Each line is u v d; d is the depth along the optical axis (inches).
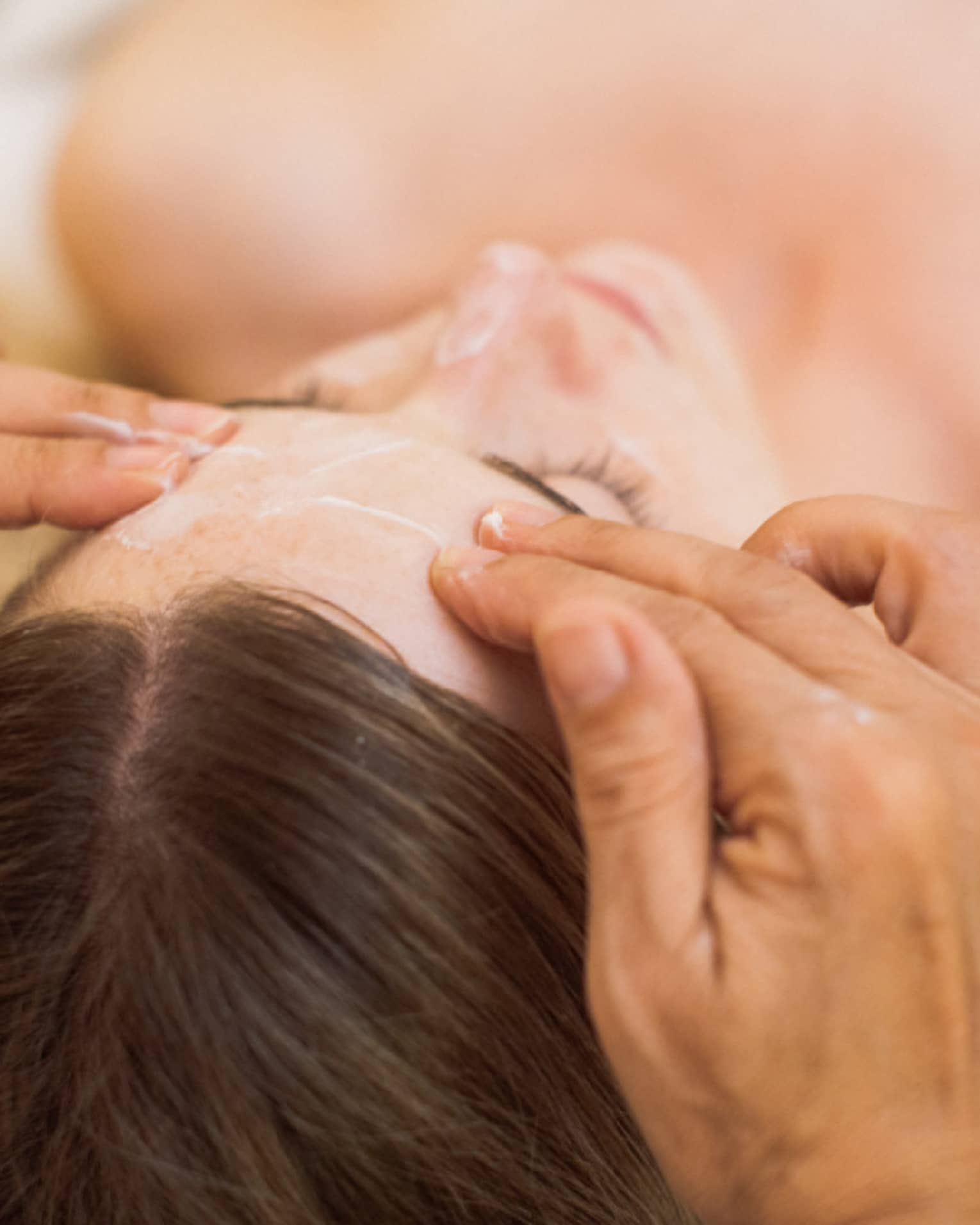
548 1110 19.0
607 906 14.6
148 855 16.6
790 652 14.9
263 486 21.0
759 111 38.6
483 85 39.3
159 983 16.4
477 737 17.9
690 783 14.2
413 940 16.8
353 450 22.0
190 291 41.9
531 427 28.0
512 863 17.8
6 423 24.5
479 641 18.6
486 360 27.8
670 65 38.6
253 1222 17.6
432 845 17.0
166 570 19.6
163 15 43.4
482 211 40.9
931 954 13.8
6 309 43.9
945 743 14.2
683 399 31.8
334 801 16.5
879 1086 14.1
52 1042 18.1
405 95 39.6
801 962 13.8
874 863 13.5
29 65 45.2
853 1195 14.4
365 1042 16.8
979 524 17.5
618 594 15.8
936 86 37.5
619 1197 20.6
